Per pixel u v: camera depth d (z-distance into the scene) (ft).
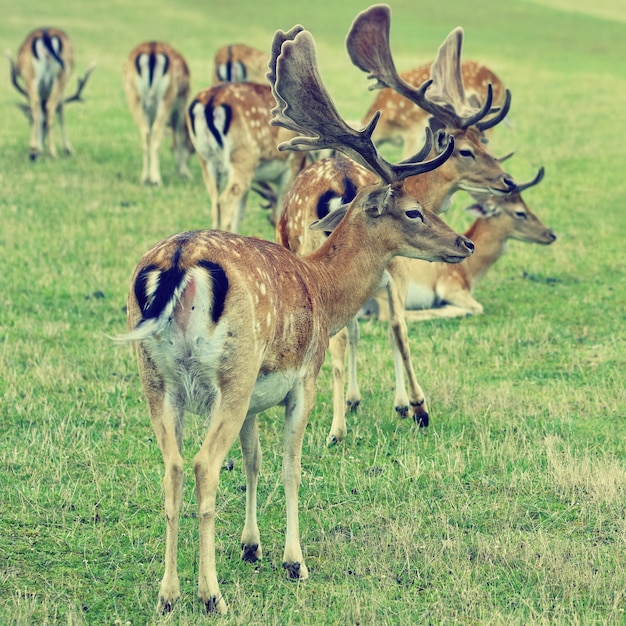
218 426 23.65
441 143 39.55
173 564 24.22
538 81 128.98
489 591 25.73
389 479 32.04
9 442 33.96
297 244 37.14
